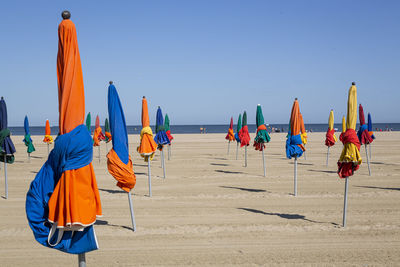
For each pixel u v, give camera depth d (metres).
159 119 16.34
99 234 7.94
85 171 3.80
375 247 7.03
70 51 3.79
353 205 10.58
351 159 8.16
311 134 62.34
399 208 10.17
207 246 7.12
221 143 41.25
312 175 16.70
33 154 28.45
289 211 9.91
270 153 28.38
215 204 10.86
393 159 23.06
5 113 11.48
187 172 18.05
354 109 8.33
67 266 6.18
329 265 6.14
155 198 11.81
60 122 3.83
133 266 6.15
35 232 3.83
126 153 7.83
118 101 7.63
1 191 13.32
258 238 7.59
